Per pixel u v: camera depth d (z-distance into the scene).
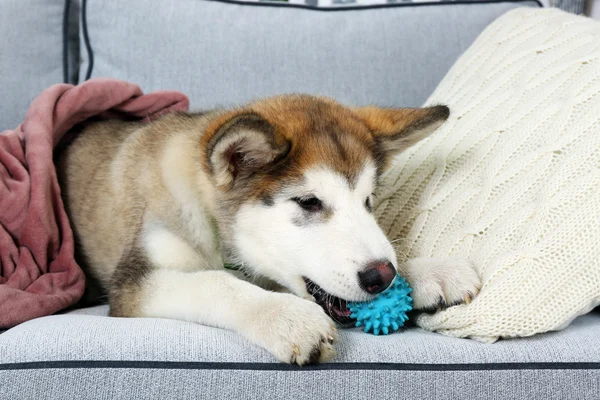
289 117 1.61
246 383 1.12
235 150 1.47
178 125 1.82
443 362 1.14
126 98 2.15
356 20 2.55
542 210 1.32
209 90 2.44
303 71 2.46
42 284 1.69
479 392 1.13
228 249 1.65
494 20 2.42
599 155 1.35
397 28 2.53
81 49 2.51
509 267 1.28
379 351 1.17
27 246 1.77
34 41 2.41
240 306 1.32
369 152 1.60
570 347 1.18
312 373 1.14
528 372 1.14
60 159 2.10
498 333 1.21
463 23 2.55
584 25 1.85
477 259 1.42
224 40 2.47
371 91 2.47
